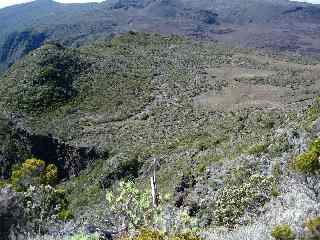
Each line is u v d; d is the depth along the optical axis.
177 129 60.72
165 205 12.84
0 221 14.06
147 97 76.38
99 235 11.25
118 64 92.94
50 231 14.21
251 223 12.77
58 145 63.47
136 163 49.03
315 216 9.85
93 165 58.28
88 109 74.69
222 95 74.94
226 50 114.19
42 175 51.03
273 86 80.69
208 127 57.28
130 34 119.38
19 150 63.41
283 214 11.27
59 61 87.69
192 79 84.56
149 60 98.00
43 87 80.06
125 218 11.74
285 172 17.52
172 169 38.34
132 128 64.88
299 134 25.56
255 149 27.55
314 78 87.88
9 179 56.38
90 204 43.47
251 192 15.66
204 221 16.16
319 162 12.41
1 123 66.44
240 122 52.59
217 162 29.94
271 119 47.34
